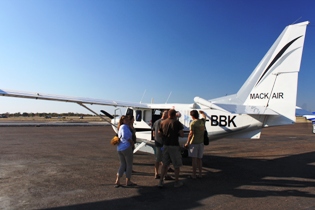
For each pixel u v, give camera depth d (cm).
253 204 405
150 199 429
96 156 870
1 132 1911
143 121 827
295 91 682
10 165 711
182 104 816
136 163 761
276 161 809
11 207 385
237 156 907
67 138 1491
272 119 709
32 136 1602
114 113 977
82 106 760
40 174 605
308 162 791
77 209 380
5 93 590
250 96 761
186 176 601
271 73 723
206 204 405
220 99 836
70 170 651
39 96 648
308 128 2731
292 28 700
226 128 755
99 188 491
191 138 574
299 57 682
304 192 473
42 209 378
